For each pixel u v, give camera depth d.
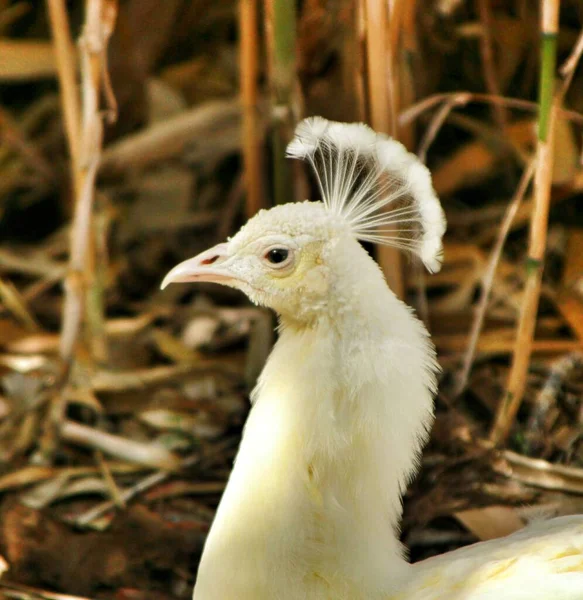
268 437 5.57
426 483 7.75
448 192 10.97
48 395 8.95
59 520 7.98
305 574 5.50
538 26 10.61
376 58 7.21
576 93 10.62
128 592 7.43
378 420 5.38
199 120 11.52
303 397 5.48
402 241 6.18
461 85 10.87
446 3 9.70
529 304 7.15
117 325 10.23
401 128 7.78
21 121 12.38
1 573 7.47
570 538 5.63
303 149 5.88
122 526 7.86
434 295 9.97
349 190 5.77
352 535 5.51
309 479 5.48
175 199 11.71
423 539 7.52
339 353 5.46
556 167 9.31
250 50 9.11
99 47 7.64
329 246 5.50
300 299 5.54
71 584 7.46
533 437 8.09
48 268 11.09
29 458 8.76
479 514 7.38
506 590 5.35
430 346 5.67
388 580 5.60
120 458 8.63
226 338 9.93
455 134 11.28
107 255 11.05
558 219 10.24
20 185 12.07
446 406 8.42
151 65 12.27
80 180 8.03
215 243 11.47
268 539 5.50
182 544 7.73
